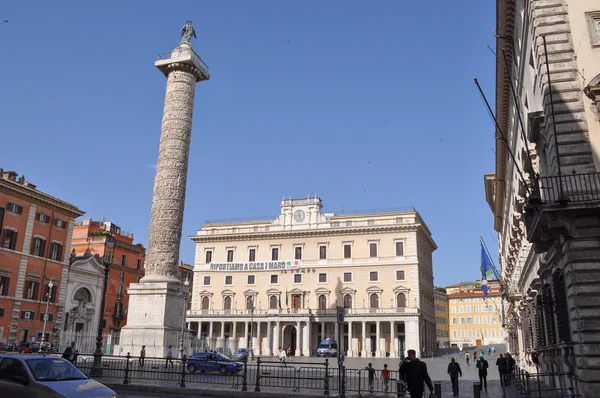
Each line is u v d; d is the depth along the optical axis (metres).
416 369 12.89
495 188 42.69
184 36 47.06
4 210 49.53
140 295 41.25
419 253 76.88
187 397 18.81
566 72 16.92
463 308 129.38
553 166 16.62
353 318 73.44
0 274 48.31
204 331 82.12
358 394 19.88
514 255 37.59
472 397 22.47
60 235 56.19
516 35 22.50
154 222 42.78
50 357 12.45
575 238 15.07
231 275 81.88
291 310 76.19
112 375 26.36
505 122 29.88
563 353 17.05
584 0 17.41
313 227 79.50
